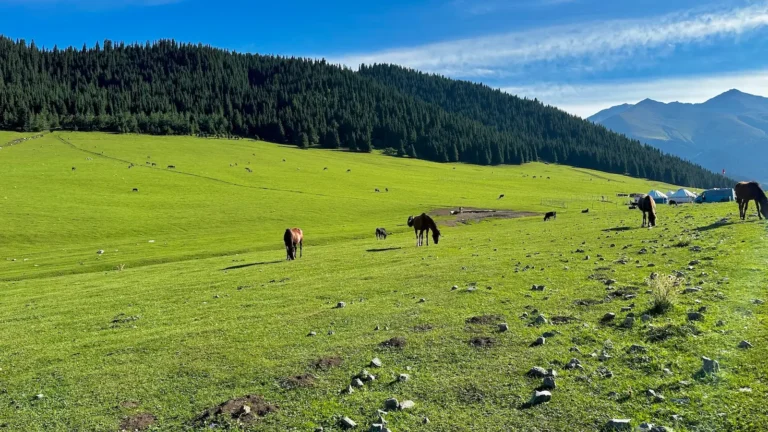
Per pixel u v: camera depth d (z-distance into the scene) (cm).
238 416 930
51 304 2405
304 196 10500
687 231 2733
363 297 1861
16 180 10181
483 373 1008
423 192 12406
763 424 690
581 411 809
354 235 6016
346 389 998
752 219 2830
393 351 1189
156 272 3531
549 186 16450
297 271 2841
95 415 1002
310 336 1383
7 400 1120
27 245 5931
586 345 1091
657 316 1196
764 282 1355
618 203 10856
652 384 862
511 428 789
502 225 6178
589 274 1823
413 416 865
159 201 9200
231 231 7106
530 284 1767
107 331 1711
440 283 1969
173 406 1014
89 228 6881
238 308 1892
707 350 952
